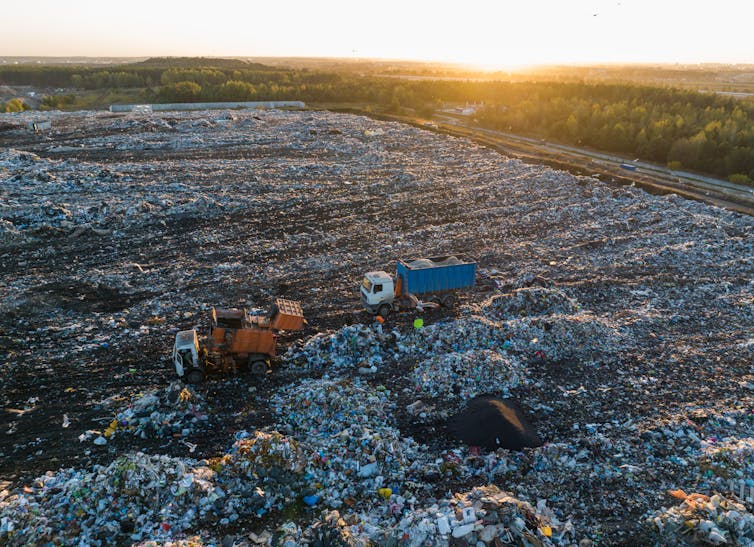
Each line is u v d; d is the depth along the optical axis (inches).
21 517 527.8
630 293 1155.9
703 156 2495.1
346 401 737.6
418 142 2827.3
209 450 662.5
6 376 815.7
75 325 975.0
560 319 959.6
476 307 1090.7
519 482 606.9
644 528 533.6
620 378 834.8
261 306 1072.8
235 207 1673.2
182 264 1264.8
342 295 1136.2
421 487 599.2
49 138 2647.6
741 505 539.8
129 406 744.3
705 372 849.5
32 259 1264.8
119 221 1497.3
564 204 1803.6
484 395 780.6
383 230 1545.3
